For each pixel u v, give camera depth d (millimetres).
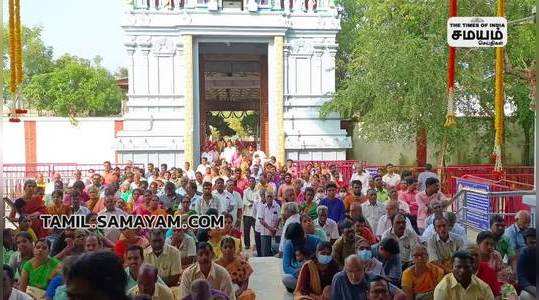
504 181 18469
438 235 10320
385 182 18266
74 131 33500
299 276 9828
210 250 9047
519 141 30203
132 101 30156
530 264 8977
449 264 10070
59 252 10727
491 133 27609
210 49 33375
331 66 31406
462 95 23906
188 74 29375
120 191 17172
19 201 13219
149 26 30000
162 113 30266
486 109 25438
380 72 24078
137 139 29609
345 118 31266
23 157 33062
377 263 9633
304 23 31078
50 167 29281
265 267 13789
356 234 10516
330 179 18000
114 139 30969
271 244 14969
